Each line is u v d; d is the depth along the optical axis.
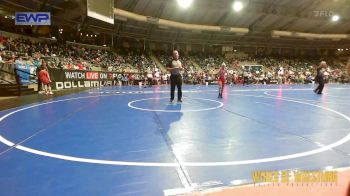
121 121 6.71
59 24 27.72
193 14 34.84
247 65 41.31
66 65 22.77
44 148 4.32
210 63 40.53
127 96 14.05
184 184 2.96
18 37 24.45
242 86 26.58
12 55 18.19
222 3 32.94
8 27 24.81
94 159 3.78
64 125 6.21
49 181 3.05
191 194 2.74
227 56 45.00
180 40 40.59
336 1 35.59
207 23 37.69
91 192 2.78
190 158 3.82
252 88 22.41
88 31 31.77
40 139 4.89
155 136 5.12
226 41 43.34
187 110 8.67
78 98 12.87
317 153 4.01
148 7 31.02
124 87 23.98
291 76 35.81
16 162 3.66
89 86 24.19
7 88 13.84
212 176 3.17
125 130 5.65
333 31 45.19
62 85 20.44
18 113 8.07
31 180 3.07
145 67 33.91
